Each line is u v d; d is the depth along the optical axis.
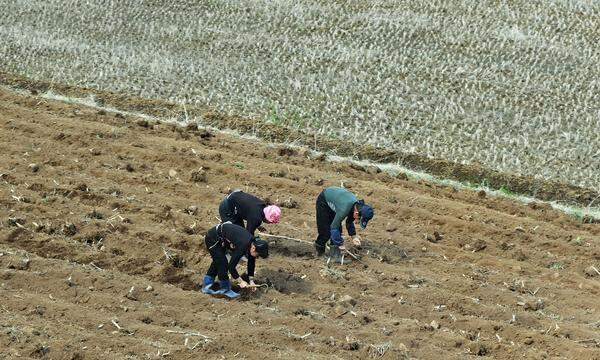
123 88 42.62
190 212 29.31
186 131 37.38
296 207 30.91
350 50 48.50
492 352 22.80
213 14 53.34
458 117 41.12
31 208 28.22
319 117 40.53
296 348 22.11
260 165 34.25
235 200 24.88
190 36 50.06
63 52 47.03
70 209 28.47
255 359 21.30
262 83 44.00
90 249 26.19
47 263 24.91
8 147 32.88
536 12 53.88
